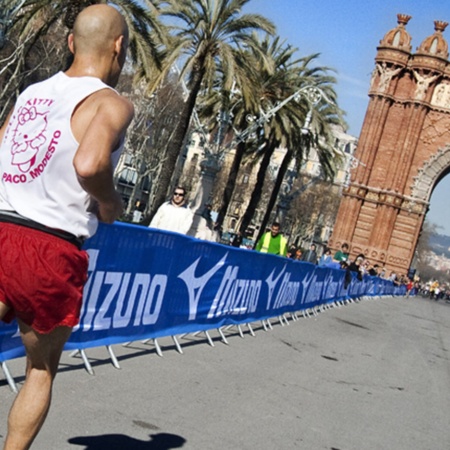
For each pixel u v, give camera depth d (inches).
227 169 4714.6
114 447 218.5
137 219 2437.3
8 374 257.3
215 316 452.1
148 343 396.5
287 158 1736.0
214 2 1165.1
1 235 134.4
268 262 548.1
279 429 283.0
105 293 309.7
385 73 2721.5
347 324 829.8
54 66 1652.3
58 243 135.7
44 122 137.6
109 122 134.3
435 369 581.9
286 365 433.7
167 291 368.5
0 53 1521.9
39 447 204.5
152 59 1137.4
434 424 360.2
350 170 2748.5
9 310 138.7
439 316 1644.9
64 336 140.6
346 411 343.3
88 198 138.0
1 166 139.7
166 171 1216.8
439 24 2719.0
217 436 254.7
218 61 1352.1
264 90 1501.0
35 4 1049.5
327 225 5452.8
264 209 4958.2
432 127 2755.9
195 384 327.0
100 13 145.3
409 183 2763.3
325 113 1772.9
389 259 2760.8
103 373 308.8
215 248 413.7
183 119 1210.0
